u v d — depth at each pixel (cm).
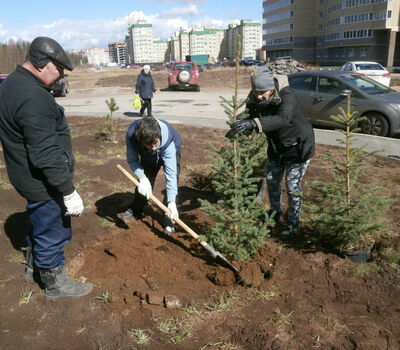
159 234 394
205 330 260
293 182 356
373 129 877
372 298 289
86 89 2570
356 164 335
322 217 340
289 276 322
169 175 338
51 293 283
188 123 1061
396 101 850
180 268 338
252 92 334
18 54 6219
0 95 229
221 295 299
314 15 7825
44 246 267
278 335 253
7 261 335
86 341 247
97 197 485
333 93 930
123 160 655
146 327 261
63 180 239
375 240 356
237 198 323
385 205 344
